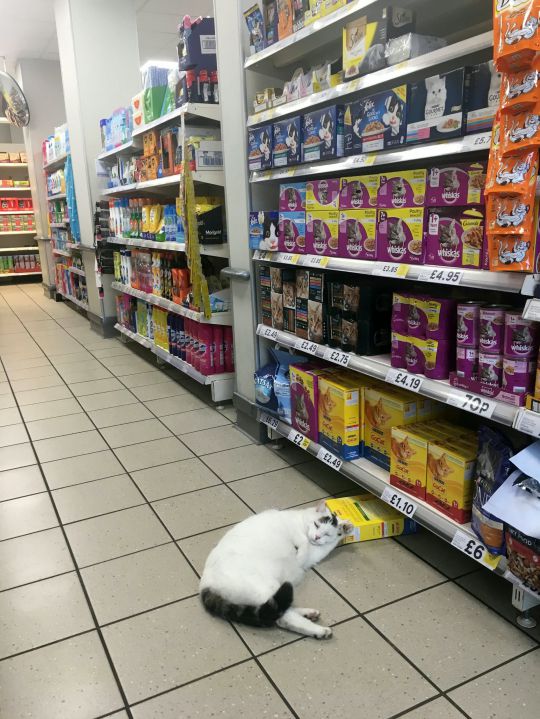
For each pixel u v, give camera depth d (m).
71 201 6.56
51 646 1.73
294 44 2.51
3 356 5.36
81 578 2.05
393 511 2.31
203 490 2.67
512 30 1.34
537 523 1.50
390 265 1.98
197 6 6.76
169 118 3.54
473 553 1.76
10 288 10.42
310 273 2.51
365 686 1.54
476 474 1.80
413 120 1.82
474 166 1.63
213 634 1.76
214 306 3.54
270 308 2.91
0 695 1.55
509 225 1.44
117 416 3.71
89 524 2.41
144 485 2.74
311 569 2.06
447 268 1.75
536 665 1.59
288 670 1.60
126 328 5.61
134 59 5.84
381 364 2.13
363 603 1.87
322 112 2.22
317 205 2.37
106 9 5.63
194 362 3.89
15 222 10.36
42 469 2.95
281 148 2.52
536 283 1.43
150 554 2.18
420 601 1.87
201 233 3.40
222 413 3.70
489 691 1.51
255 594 1.67
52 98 8.81
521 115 1.38
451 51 1.65
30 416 3.75
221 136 3.15
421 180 1.82
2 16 6.82
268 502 2.54
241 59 2.75
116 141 5.07
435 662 1.61
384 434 2.27
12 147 10.66
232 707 1.49
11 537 2.33
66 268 7.82
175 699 1.52
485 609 1.83
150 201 4.61
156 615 1.85
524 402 1.57
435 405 2.23
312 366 2.73
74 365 5.00
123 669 1.63
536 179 1.39
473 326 1.70
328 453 2.51
